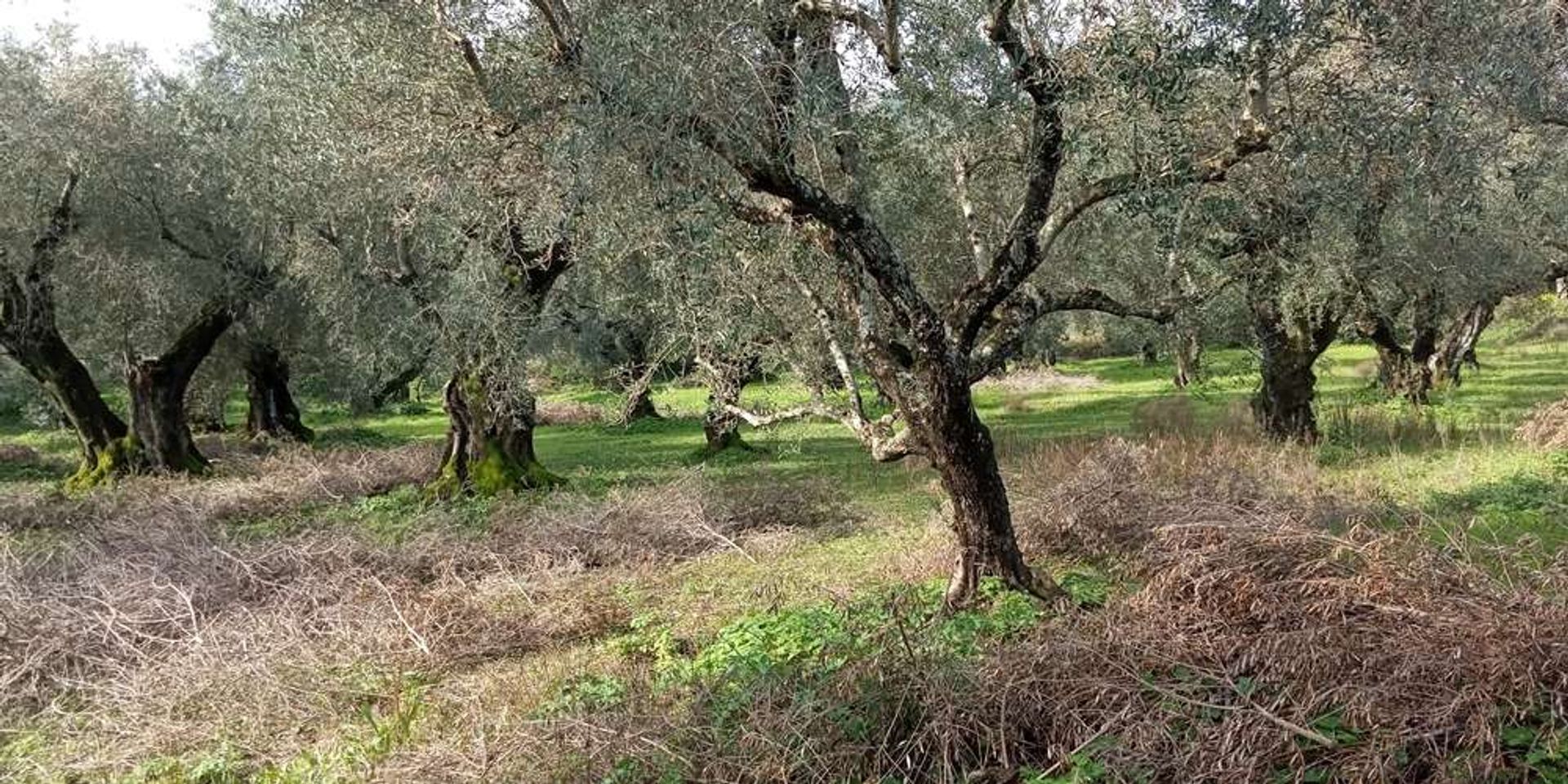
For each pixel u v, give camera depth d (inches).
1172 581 234.1
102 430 650.8
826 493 488.7
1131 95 212.1
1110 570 310.2
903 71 241.4
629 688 236.1
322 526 484.1
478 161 262.4
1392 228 441.4
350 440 901.2
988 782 183.2
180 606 314.8
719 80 204.2
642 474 616.4
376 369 754.2
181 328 679.1
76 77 546.6
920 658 210.2
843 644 233.0
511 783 199.2
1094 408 873.5
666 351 337.1
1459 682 172.4
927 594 286.5
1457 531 308.7
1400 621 195.5
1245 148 223.6
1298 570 227.3
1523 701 168.6
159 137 569.9
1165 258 333.7
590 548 401.4
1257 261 422.3
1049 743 188.1
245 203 551.8
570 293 533.3
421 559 390.6
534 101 223.6
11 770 237.0
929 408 258.7
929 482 511.2
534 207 271.9
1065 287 346.9
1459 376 860.0
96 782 226.8
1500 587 206.2
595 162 201.6
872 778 181.0
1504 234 537.6
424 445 729.0
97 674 287.9
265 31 362.3
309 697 259.1
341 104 309.9
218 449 811.4
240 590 352.2
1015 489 454.0
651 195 211.8
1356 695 169.9
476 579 377.1
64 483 645.9
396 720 238.5
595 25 207.5
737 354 305.1
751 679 219.8
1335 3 205.2
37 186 549.3
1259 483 384.8
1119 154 252.1
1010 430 725.3
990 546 270.4
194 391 860.6
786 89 223.1
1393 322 777.6
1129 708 181.0
